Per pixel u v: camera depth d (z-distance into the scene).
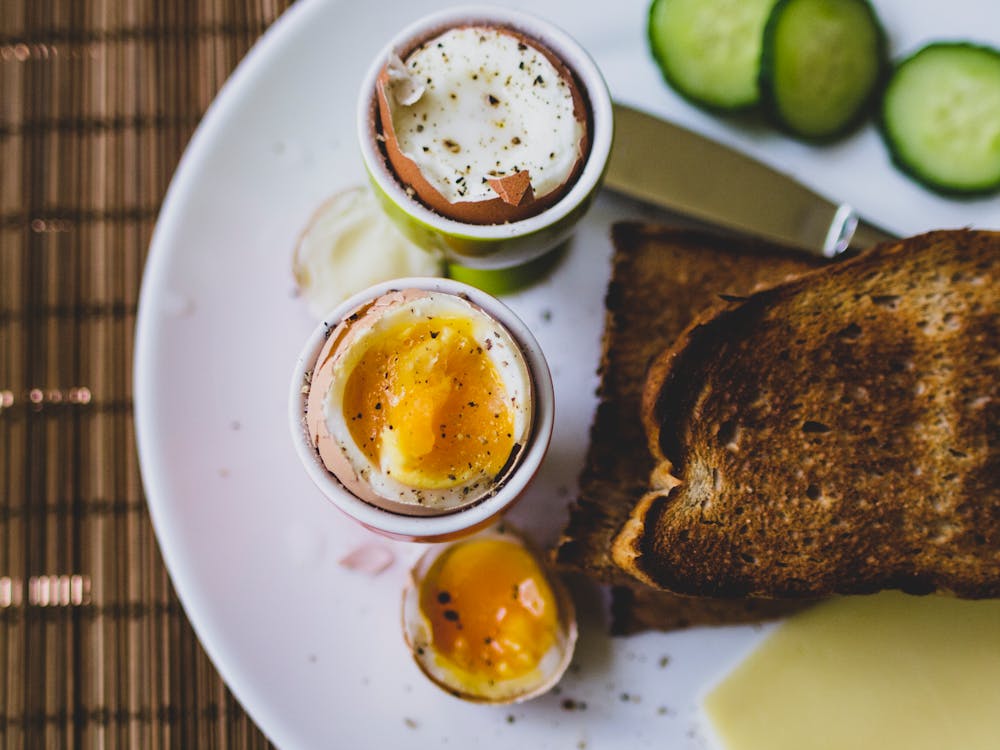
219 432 0.26
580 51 0.23
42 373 0.29
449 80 0.23
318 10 0.27
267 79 0.27
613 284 0.26
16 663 0.28
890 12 0.27
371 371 0.21
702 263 0.27
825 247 0.27
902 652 0.26
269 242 0.27
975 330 0.25
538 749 0.25
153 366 0.26
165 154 0.29
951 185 0.26
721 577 0.25
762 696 0.25
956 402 0.25
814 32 0.26
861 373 0.25
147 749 0.27
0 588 0.28
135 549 0.28
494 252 0.23
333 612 0.26
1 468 0.28
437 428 0.21
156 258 0.26
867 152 0.27
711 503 0.25
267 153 0.27
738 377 0.25
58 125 0.30
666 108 0.27
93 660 0.28
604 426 0.26
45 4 0.30
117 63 0.30
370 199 0.27
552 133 0.23
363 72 0.27
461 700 0.25
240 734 0.27
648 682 0.26
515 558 0.25
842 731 0.25
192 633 0.28
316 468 0.21
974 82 0.26
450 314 0.21
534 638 0.25
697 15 0.26
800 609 0.26
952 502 0.24
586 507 0.26
